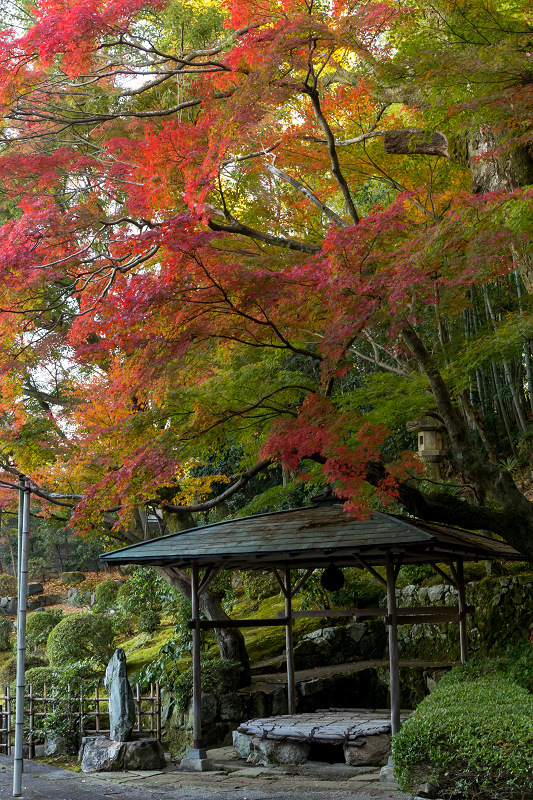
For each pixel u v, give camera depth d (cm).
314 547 749
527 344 829
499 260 594
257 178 985
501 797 477
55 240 788
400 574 1289
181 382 788
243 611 1505
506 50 594
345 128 943
